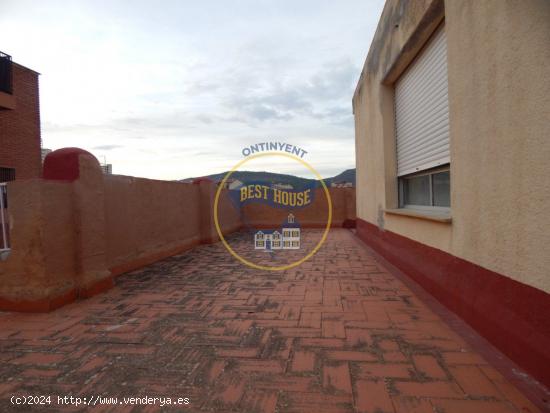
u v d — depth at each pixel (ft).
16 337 11.40
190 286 17.54
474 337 10.44
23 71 35.78
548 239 7.35
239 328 11.82
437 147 15.52
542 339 7.66
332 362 9.29
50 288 13.99
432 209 17.16
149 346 10.55
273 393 7.94
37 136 37.40
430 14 13.75
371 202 28.22
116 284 18.15
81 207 15.58
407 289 16.17
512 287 8.77
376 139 24.89
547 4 7.14
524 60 7.97
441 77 14.85
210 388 8.20
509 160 8.73
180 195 29.37
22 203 13.94
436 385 8.02
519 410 7.04
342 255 26.09
